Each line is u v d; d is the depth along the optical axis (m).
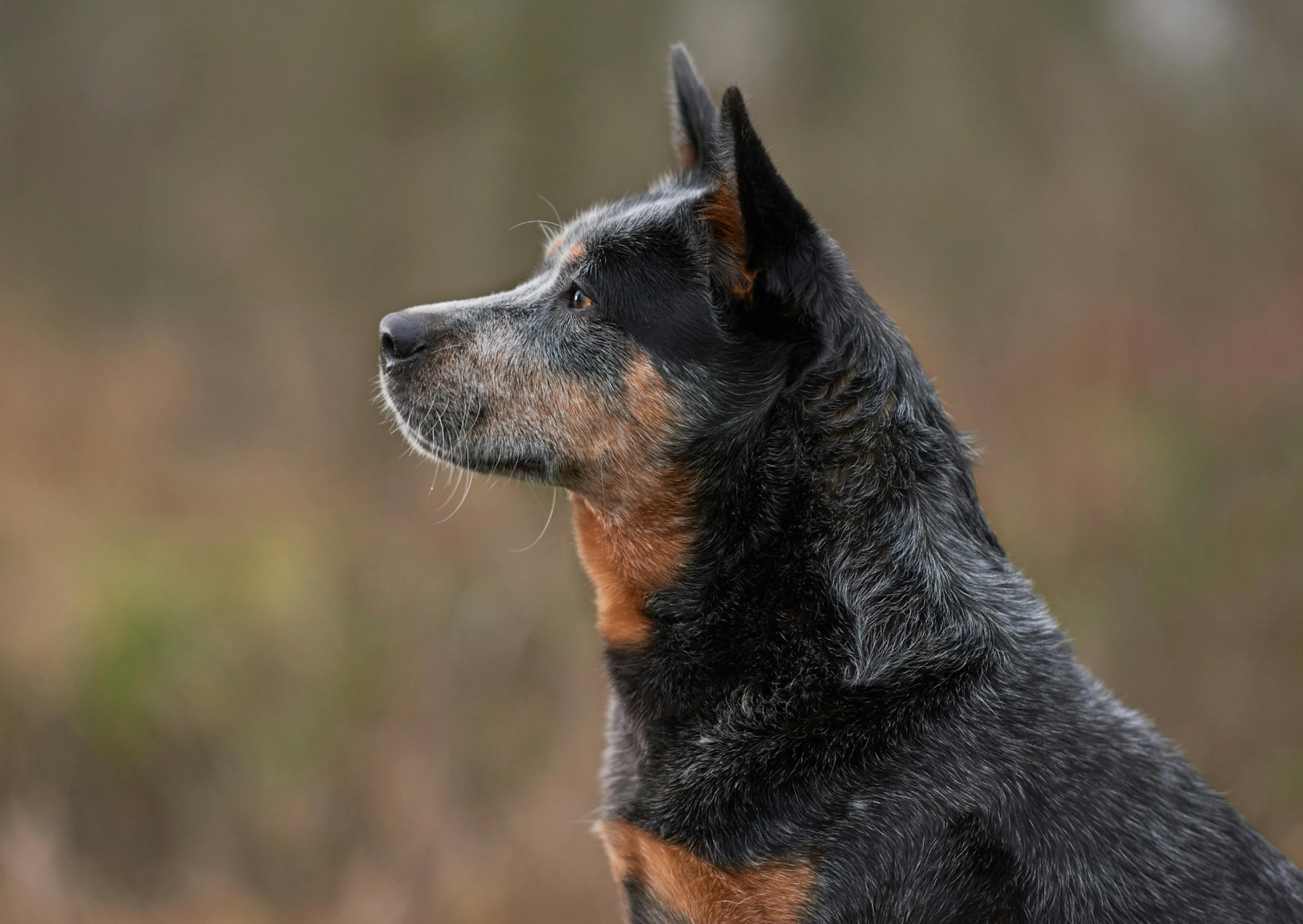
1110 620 11.95
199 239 22.05
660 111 18.59
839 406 5.24
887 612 5.04
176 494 16.81
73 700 12.24
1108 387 14.45
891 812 4.70
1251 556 12.01
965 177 20.08
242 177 21.41
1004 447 14.28
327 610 13.12
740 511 5.34
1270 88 16.77
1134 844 4.71
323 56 20.14
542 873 9.97
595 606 7.56
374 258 19.23
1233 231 16.91
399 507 15.57
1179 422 13.48
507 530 13.92
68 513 15.87
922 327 17.39
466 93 19.16
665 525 5.50
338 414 18.48
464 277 18.39
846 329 5.32
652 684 5.41
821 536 5.15
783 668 5.10
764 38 21.22
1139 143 18.81
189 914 10.52
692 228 5.81
